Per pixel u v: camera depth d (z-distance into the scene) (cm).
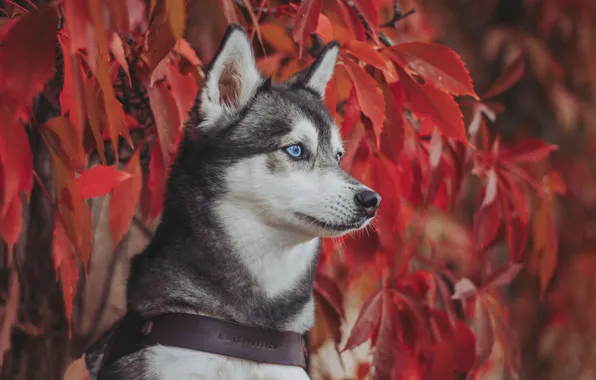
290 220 309
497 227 379
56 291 382
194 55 319
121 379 285
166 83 313
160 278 300
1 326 355
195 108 315
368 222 319
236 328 292
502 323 378
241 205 307
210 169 309
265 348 295
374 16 322
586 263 739
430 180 347
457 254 529
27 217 375
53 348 384
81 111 244
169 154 307
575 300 741
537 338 759
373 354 355
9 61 234
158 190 332
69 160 253
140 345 291
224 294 300
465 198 667
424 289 395
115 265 445
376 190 348
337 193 311
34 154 362
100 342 337
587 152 783
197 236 304
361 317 352
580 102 771
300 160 316
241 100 320
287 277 313
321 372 448
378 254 369
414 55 319
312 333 398
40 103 342
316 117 326
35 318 380
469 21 806
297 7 355
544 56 761
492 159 381
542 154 385
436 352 374
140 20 304
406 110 394
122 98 340
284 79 390
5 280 362
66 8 233
